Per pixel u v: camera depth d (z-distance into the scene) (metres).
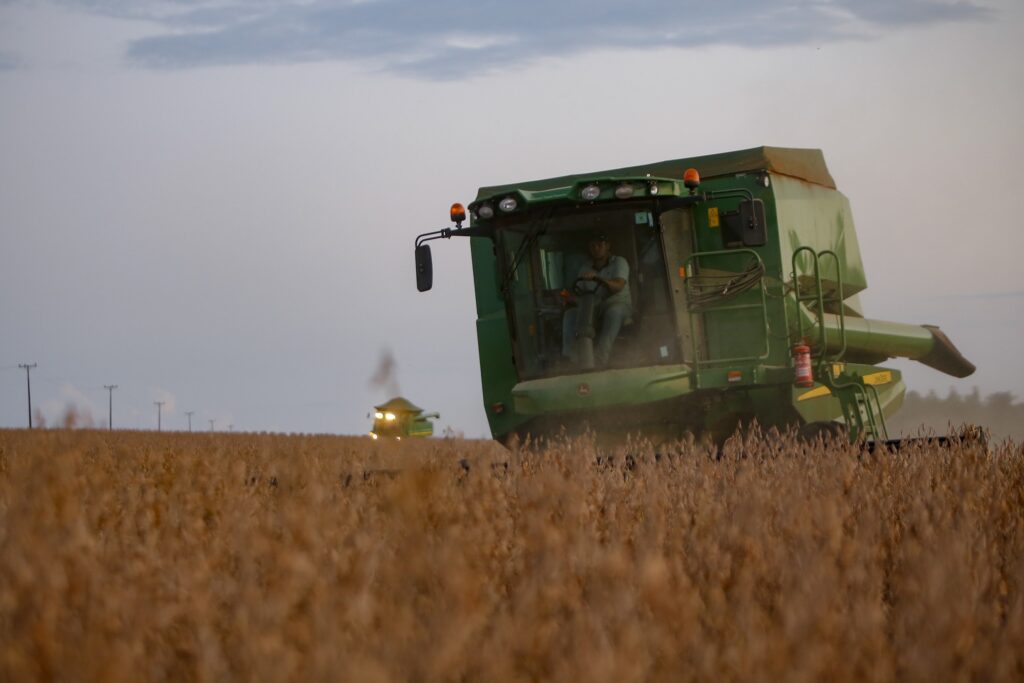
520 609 6.58
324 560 7.75
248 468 17.00
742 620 6.76
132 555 8.27
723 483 13.29
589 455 15.04
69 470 10.35
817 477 14.48
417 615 7.02
